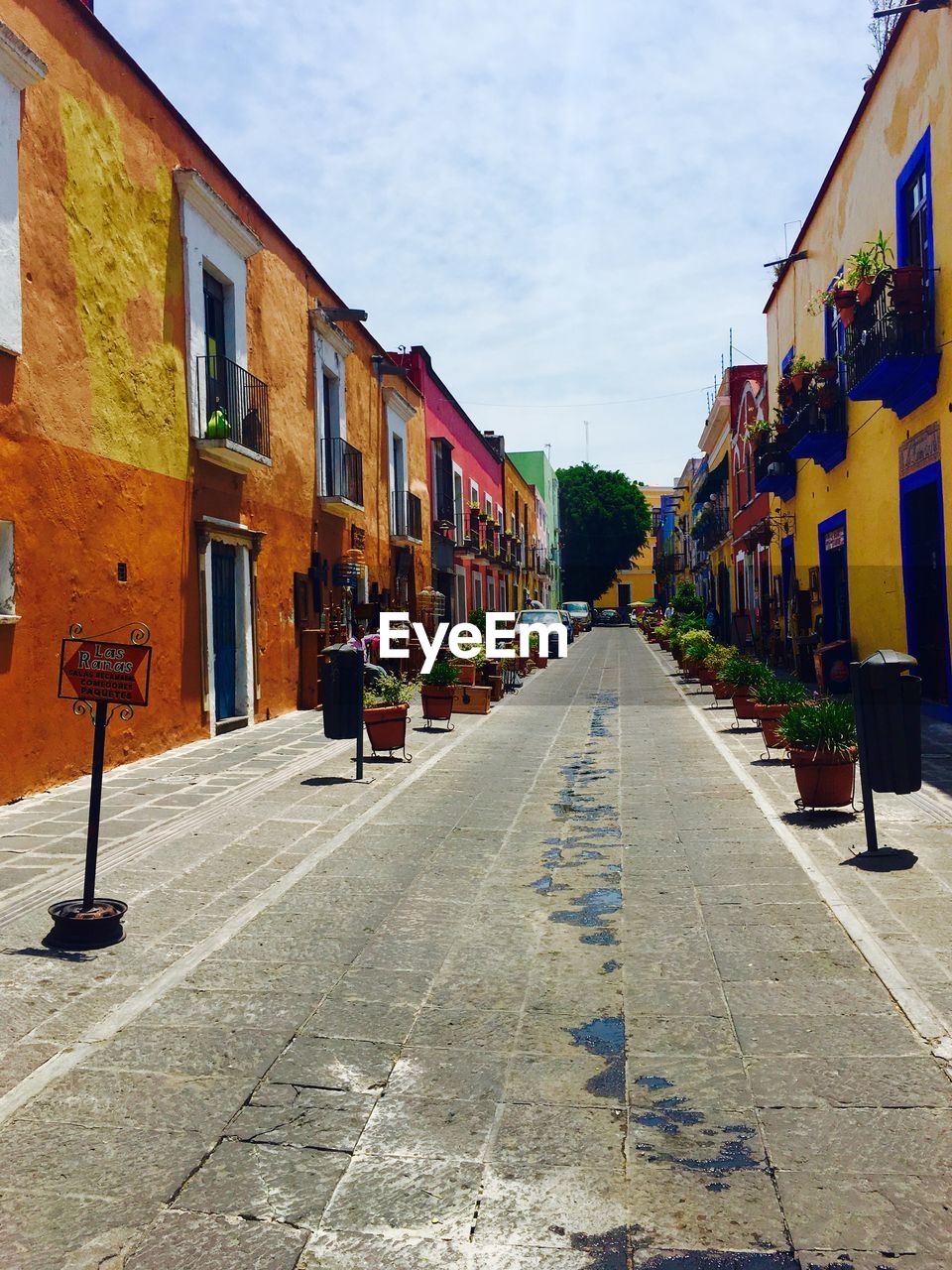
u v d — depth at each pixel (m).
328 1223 2.67
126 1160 2.99
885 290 11.30
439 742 12.16
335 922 5.21
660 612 55.00
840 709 7.30
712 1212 2.68
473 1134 3.11
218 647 13.13
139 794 8.72
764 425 20.28
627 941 4.86
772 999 4.07
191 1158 3.00
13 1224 2.68
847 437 15.10
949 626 10.73
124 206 10.38
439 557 28.27
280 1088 3.43
